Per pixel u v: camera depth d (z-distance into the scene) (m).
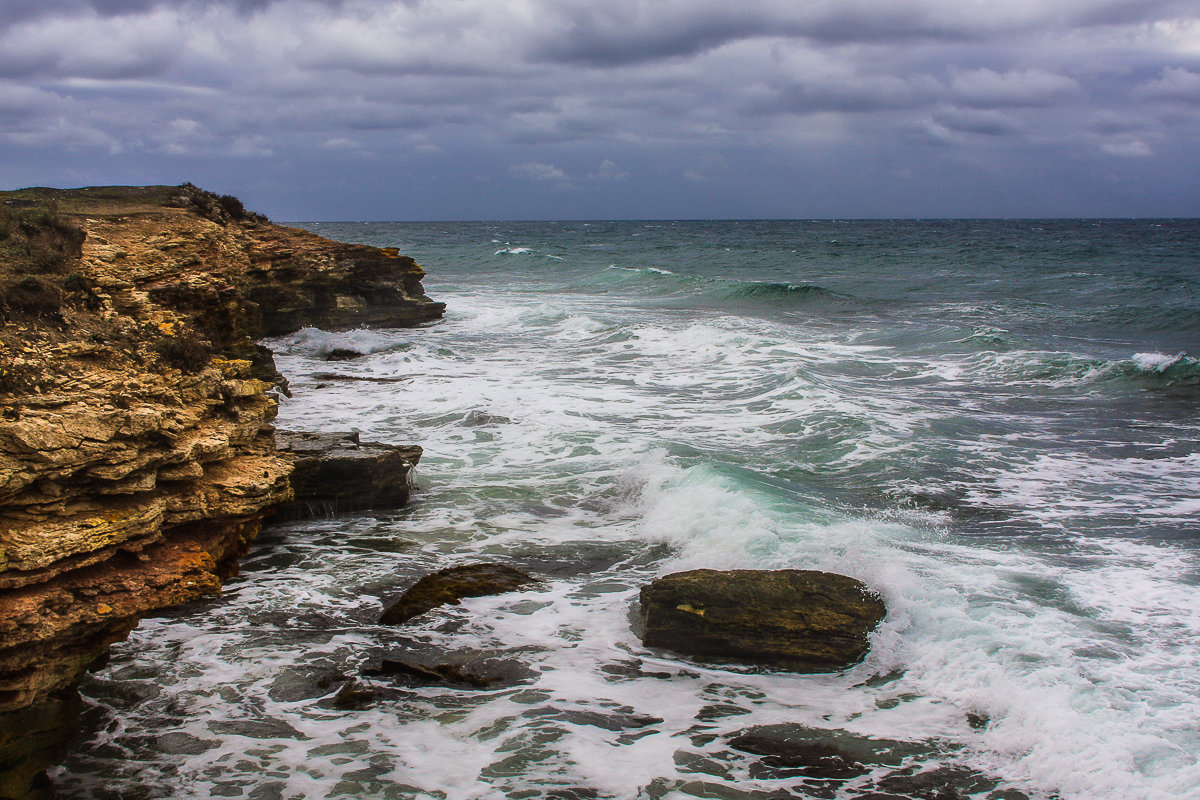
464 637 8.74
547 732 7.04
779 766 6.61
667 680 7.96
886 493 13.28
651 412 18.48
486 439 16.44
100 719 7.18
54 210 11.99
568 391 20.62
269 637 8.68
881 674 8.01
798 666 8.18
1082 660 7.77
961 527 11.80
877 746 6.87
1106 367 22.39
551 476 14.23
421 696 7.61
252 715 7.25
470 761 6.62
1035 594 9.28
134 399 7.40
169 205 23.88
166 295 13.77
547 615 9.27
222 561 9.32
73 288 8.63
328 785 6.30
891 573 9.52
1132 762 6.34
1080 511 12.48
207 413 8.93
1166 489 13.55
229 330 15.98
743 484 12.62
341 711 7.34
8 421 6.14
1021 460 15.14
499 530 11.91
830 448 15.68
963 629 8.40
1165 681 7.40
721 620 8.48
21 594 5.96
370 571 10.45
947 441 16.23
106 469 6.67
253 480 8.87
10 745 5.83
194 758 6.64
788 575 9.19
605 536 11.66
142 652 8.34
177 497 7.95
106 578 6.62
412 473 13.52
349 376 22.64
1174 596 9.25
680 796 6.23
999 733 6.95
